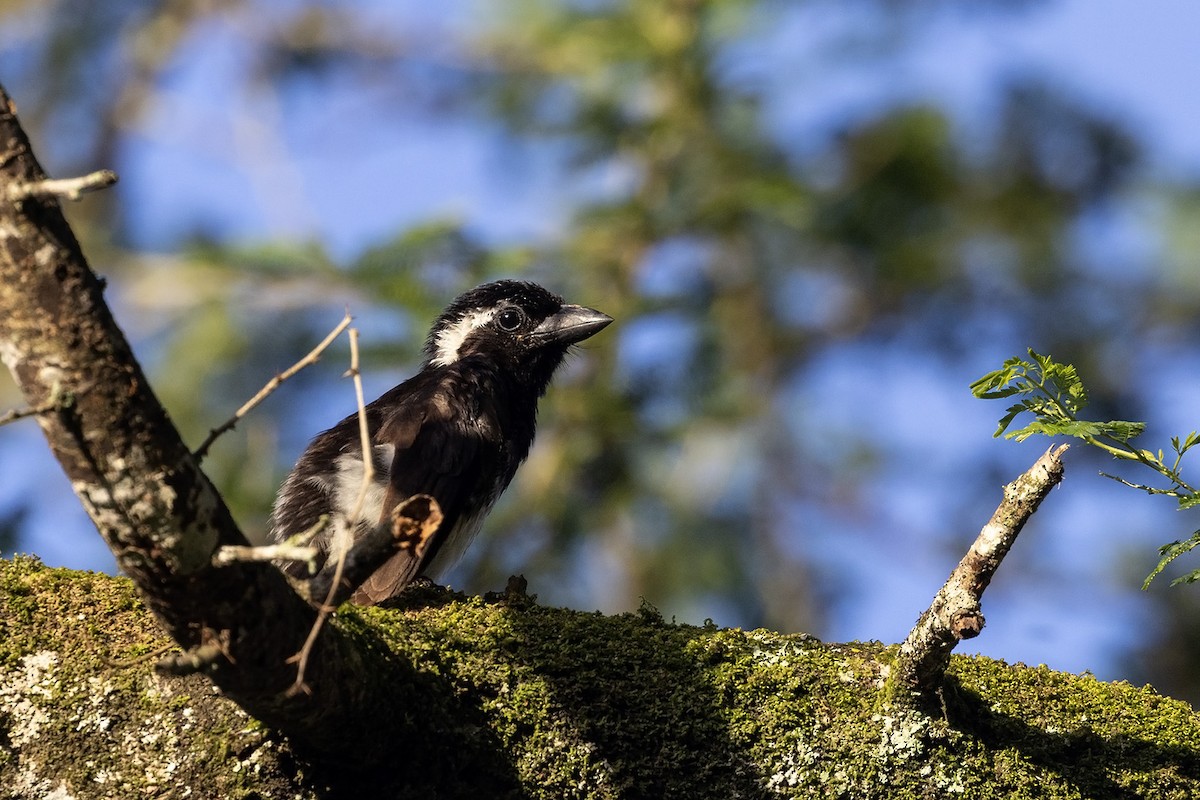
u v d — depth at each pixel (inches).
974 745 229.1
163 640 225.6
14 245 163.0
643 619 244.8
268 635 183.2
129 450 168.1
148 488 169.3
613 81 552.1
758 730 228.5
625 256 523.5
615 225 522.3
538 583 504.7
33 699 220.1
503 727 225.9
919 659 220.1
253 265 482.9
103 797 216.2
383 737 215.5
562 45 560.1
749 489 599.8
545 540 503.5
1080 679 245.6
